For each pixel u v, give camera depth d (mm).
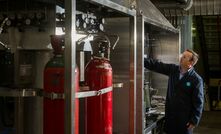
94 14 2670
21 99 2203
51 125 1891
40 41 2180
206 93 9742
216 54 10352
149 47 4605
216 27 9352
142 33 3088
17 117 2215
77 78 1917
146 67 4008
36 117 2186
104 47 2420
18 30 2174
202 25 9352
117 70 2918
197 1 6531
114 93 2941
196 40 9805
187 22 6738
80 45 2406
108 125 2303
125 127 2924
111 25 2920
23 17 2150
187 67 3793
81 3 2256
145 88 4023
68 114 1764
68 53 1757
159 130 4156
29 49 2182
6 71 2201
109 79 2297
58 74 1848
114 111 2947
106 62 2316
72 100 1759
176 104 3816
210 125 7637
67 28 1761
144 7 3574
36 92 1900
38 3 2184
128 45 2871
